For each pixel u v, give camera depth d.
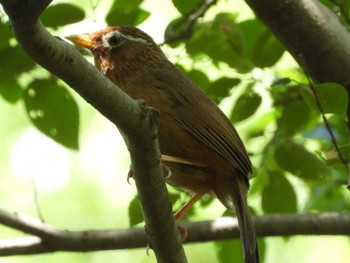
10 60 11.90
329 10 11.43
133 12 12.03
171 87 10.46
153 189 8.37
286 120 12.69
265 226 11.26
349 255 16.95
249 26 12.56
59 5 11.34
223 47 12.11
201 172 10.38
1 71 12.06
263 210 12.21
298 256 16.88
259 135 12.85
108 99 7.52
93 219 17.17
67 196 17.25
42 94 12.08
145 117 7.81
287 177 12.73
